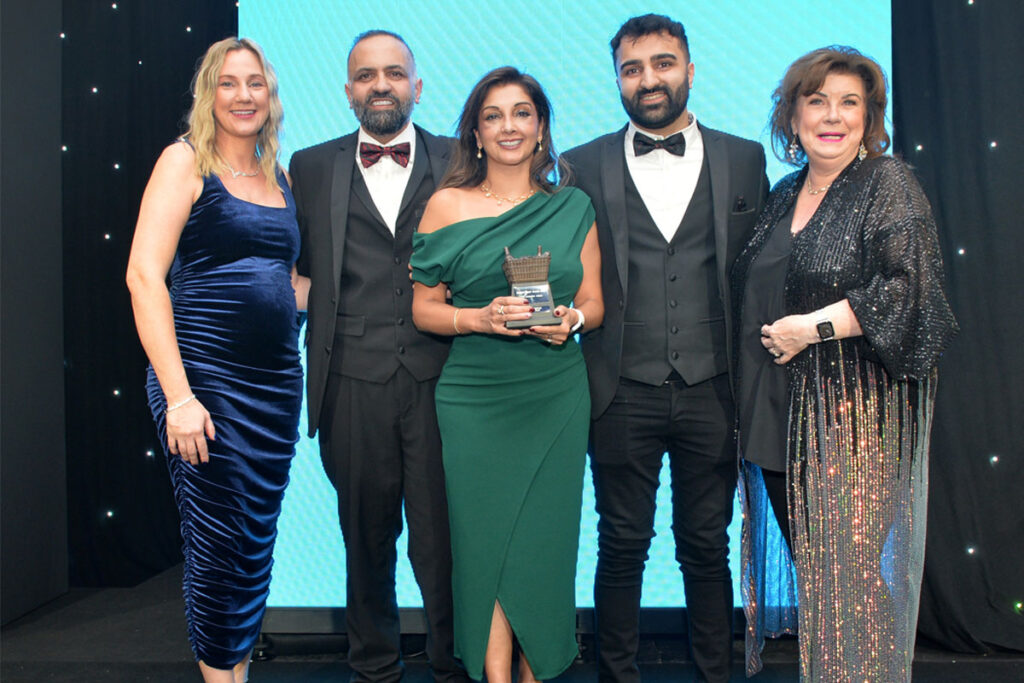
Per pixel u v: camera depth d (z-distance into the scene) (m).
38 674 2.87
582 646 2.98
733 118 2.92
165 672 2.88
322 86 3.00
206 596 2.21
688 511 2.44
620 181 2.40
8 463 3.38
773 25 2.89
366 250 2.44
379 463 2.46
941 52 2.97
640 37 2.31
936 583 2.90
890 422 2.02
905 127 3.03
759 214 2.37
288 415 2.31
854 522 2.01
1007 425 2.94
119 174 3.79
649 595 3.06
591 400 2.42
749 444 2.18
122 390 3.84
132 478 3.87
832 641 2.02
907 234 1.94
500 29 2.99
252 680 2.82
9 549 3.38
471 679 2.50
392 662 2.58
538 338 2.28
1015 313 2.93
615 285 2.38
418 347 2.45
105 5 3.77
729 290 2.34
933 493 2.96
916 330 1.92
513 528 2.26
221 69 2.18
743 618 3.00
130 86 3.80
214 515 2.20
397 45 2.43
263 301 2.22
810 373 2.06
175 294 2.24
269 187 2.32
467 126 2.33
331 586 3.08
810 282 2.05
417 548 2.51
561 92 2.99
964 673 2.74
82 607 3.58
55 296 3.68
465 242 2.26
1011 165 2.92
